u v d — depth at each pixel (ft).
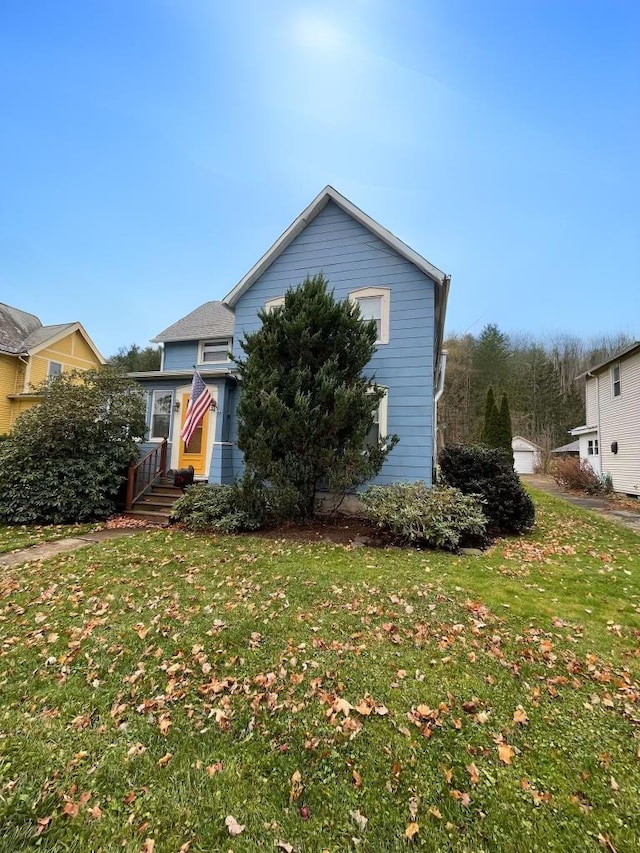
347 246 32.30
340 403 22.99
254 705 8.77
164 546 21.27
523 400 113.60
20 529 26.11
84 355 66.95
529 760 7.29
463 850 5.69
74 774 7.03
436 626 12.37
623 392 51.85
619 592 15.52
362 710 8.57
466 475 28.37
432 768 7.11
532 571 17.99
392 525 22.98
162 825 6.08
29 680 9.80
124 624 12.46
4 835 5.93
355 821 6.13
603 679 9.81
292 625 12.28
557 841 5.81
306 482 25.00
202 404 30.63
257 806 6.38
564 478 59.98
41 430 29.14
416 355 29.84
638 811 6.29
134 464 32.50
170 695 9.16
